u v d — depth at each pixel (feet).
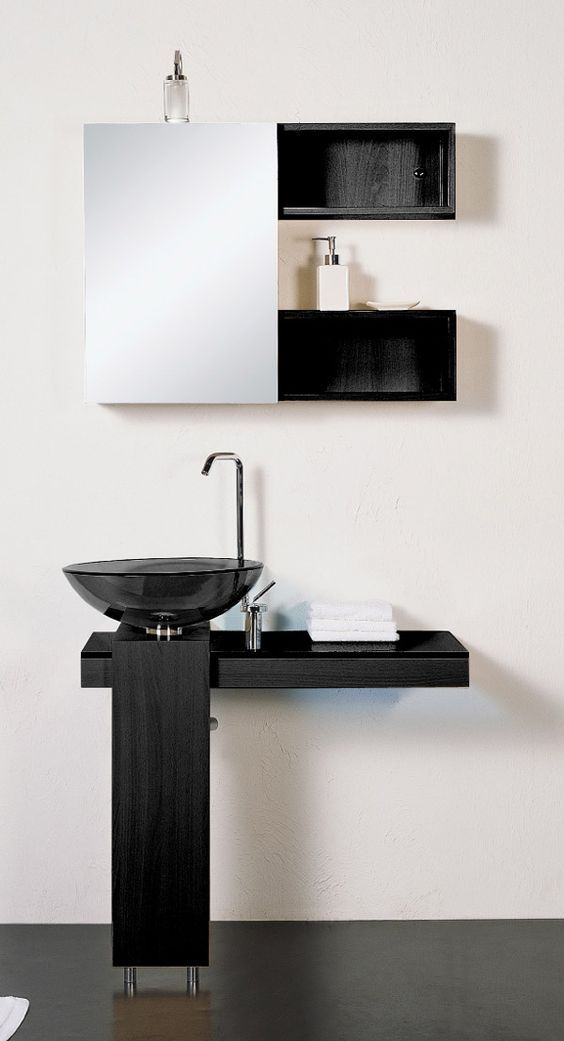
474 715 9.89
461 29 9.59
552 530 9.82
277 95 9.61
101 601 8.41
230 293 9.34
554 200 9.70
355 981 8.63
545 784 9.87
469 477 9.81
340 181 9.67
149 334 9.34
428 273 9.75
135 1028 7.88
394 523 9.82
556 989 8.48
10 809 9.82
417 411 9.79
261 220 9.31
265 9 9.56
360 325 9.66
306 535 9.82
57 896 9.86
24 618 9.80
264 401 9.37
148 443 9.76
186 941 8.45
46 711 9.82
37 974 8.79
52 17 9.52
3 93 9.55
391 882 9.88
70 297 9.67
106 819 9.86
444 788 9.89
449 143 9.29
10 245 9.62
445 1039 7.71
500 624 9.86
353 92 9.61
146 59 9.57
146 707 8.39
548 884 9.86
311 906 9.87
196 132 9.26
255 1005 8.22
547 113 9.64
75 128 9.58
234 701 9.84
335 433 9.79
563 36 9.61
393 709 9.88
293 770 9.87
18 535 9.79
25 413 9.72
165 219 9.30
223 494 9.80
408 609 9.86
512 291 9.73
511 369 9.77
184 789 8.43
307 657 8.73
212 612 8.55
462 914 9.89
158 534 9.80
